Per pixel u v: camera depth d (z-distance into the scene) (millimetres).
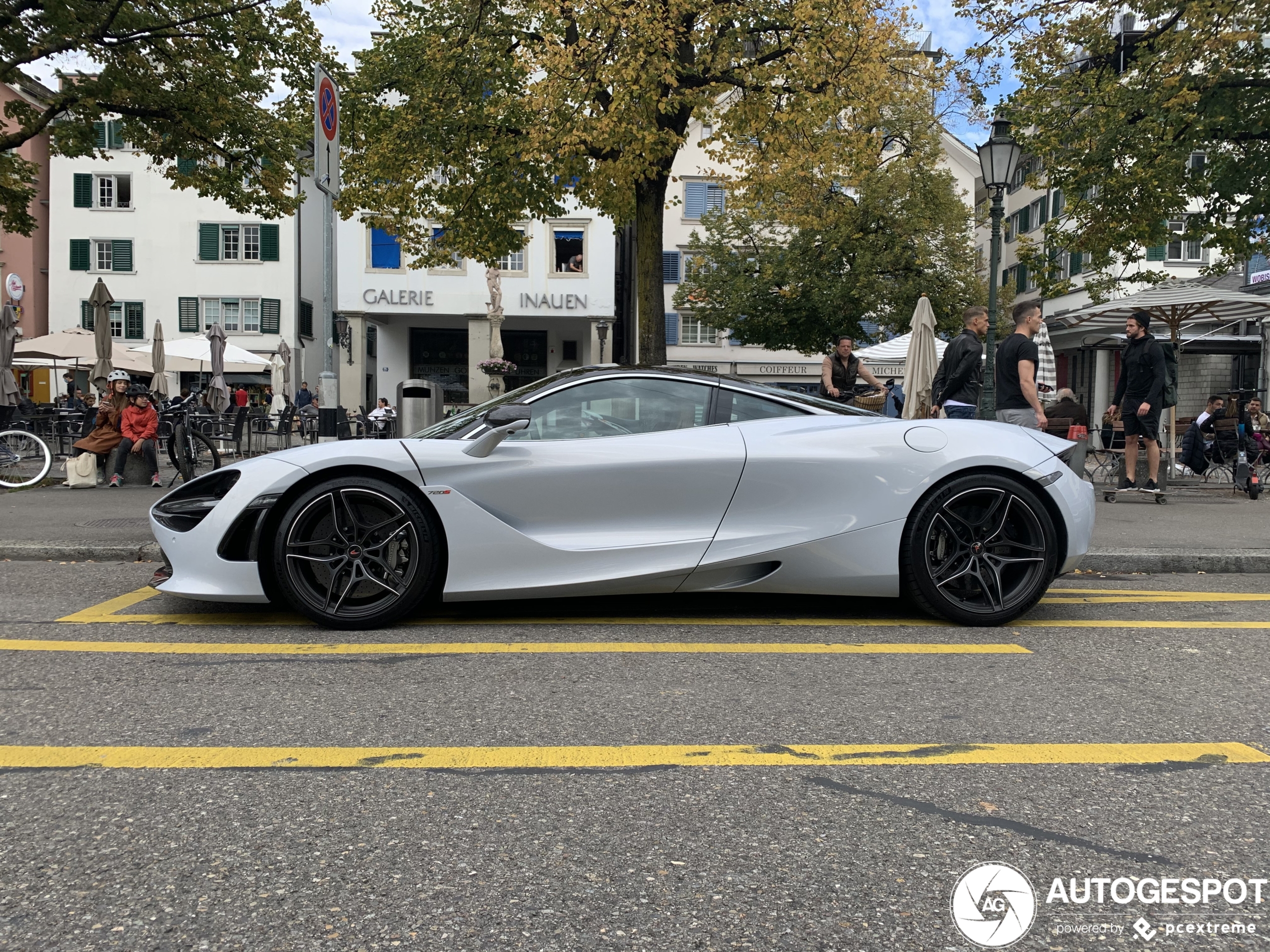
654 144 11164
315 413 19453
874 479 4312
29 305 36656
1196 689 3379
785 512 4297
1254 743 2801
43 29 13398
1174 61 12414
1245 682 3479
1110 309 12367
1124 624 4488
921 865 2020
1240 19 12094
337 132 7531
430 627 4312
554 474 4215
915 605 4812
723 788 2436
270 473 4184
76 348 21125
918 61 12984
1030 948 1708
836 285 28297
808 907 1842
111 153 36594
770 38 12219
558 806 2314
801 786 2451
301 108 16031
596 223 33719
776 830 2188
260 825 2193
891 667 3646
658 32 10453
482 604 4832
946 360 8289
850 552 4305
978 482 4328
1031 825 2227
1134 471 10195
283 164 15984
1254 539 6926
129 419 10906
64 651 3834
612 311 33906
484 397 32781
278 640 4035
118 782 2447
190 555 4199
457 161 14062
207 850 2064
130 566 6035
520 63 12469
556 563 4199
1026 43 13961
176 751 2678
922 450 4352
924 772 2555
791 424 4484
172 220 36656
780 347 30984
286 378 30250
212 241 36656
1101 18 13508
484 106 13547
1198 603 5062
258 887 1901
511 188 14117
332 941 1704
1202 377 23125
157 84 14320
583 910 1823
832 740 2807
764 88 11852
